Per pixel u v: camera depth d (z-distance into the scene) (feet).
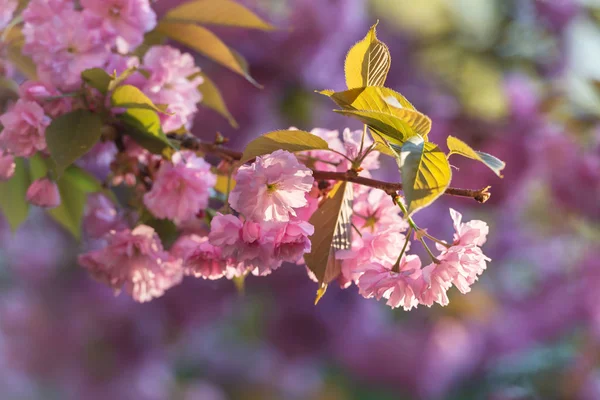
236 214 4.19
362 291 4.10
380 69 4.09
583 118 7.26
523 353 8.64
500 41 8.00
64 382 7.76
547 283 8.80
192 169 4.31
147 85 4.37
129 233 4.33
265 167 4.01
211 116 7.00
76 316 7.72
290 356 8.23
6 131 4.26
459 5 8.26
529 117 7.45
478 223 4.12
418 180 3.87
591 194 7.45
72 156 4.23
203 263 4.17
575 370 8.13
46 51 4.31
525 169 7.45
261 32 7.07
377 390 8.48
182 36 4.59
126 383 7.86
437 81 8.41
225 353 8.80
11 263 7.68
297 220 4.08
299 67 7.18
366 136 4.24
